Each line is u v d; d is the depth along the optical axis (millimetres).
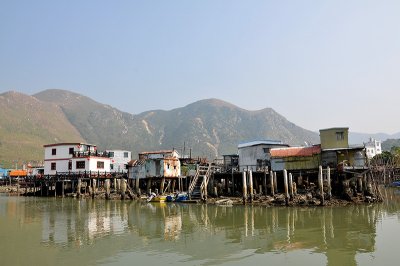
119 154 96688
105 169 82562
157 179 71000
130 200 63969
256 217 39781
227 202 53875
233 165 76062
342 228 32344
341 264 21578
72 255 23953
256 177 62094
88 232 31828
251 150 71375
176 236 29766
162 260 22641
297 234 29922
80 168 79625
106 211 47281
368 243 26531
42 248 25859
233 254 23875
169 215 42656
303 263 21812
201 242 27406
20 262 22516
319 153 59031
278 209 46531
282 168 61188
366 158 55500
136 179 68250
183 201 57688
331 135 58719
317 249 24938
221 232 31297
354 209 45438
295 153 60531
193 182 61375
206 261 22344
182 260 22594
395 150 124188
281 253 24016
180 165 76438
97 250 25203
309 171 57062
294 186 53219
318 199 50656
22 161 192250
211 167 66750
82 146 82812
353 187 54844
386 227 32594
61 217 41562
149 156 74312
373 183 56188
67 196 76000
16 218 40906
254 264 21672
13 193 90562
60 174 78438
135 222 37375
